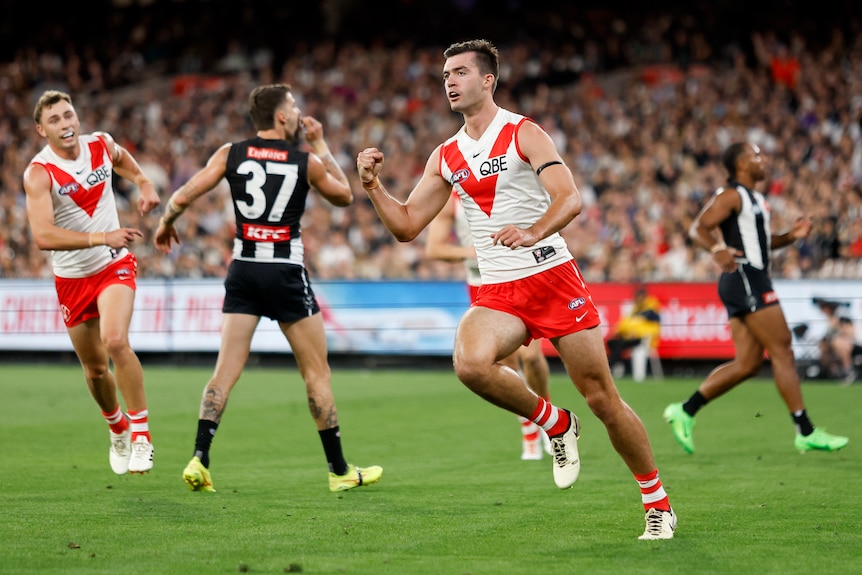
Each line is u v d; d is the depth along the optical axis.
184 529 17.86
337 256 61.62
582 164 68.94
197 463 21.19
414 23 95.38
